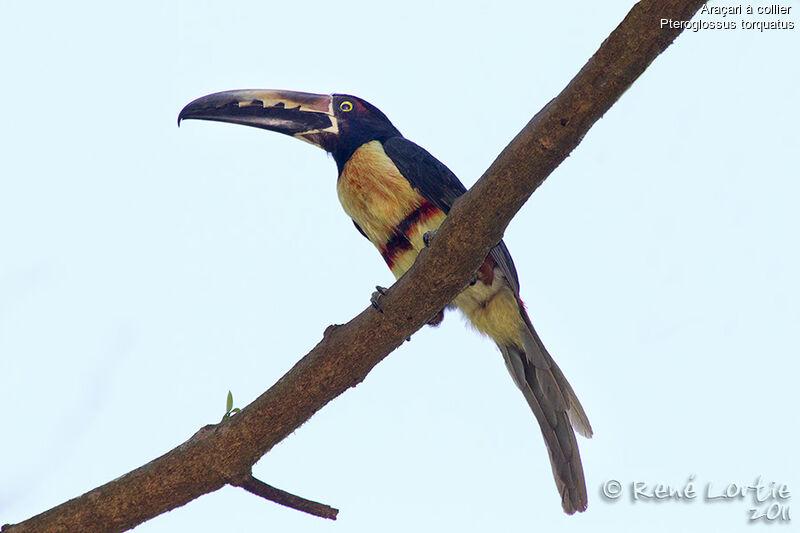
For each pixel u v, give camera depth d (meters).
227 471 8.36
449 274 8.23
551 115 7.41
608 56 7.12
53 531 8.28
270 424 8.40
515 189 7.72
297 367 8.55
